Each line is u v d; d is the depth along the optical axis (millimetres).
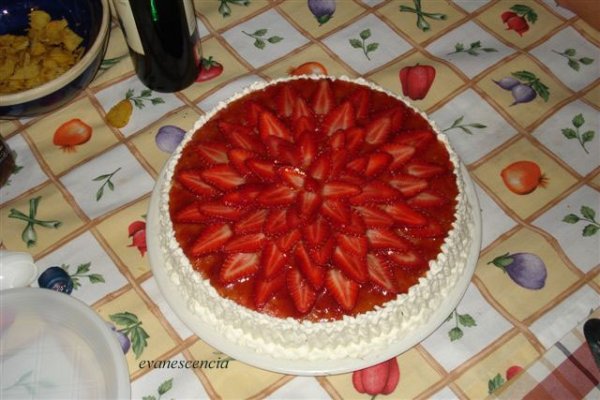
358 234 999
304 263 989
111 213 1199
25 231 1186
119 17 1211
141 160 1260
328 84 1163
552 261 1118
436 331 1062
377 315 979
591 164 1221
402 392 1017
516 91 1313
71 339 1057
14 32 1349
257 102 1167
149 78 1312
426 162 1088
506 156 1238
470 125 1282
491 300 1087
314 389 1023
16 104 1200
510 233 1153
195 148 1127
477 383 1016
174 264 1065
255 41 1411
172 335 1079
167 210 1078
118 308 1106
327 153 1044
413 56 1378
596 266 1108
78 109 1318
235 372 1041
